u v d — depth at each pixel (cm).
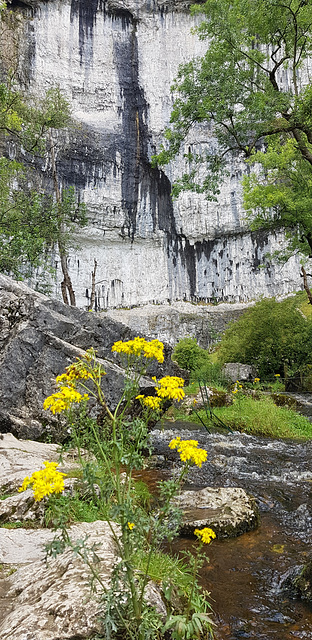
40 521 338
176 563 281
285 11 1424
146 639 174
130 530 176
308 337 1966
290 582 340
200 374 1795
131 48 4153
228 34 1425
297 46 1614
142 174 4181
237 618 295
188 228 4284
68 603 187
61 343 721
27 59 3744
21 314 729
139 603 179
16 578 229
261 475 679
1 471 416
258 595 323
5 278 780
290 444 925
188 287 4338
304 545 415
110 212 4072
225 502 488
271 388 1775
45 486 153
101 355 801
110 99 4059
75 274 4047
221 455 797
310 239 1672
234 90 1396
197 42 4156
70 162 3822
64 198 1912
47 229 1758
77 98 3966
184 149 4169
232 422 1087
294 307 2183
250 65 1513
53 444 604
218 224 4225
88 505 351
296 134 1478
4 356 685
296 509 525
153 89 4134
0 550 276
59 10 3894
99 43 4056
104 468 205
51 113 1925
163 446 861
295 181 1600
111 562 223
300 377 1825
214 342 3728
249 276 4188
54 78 3862
